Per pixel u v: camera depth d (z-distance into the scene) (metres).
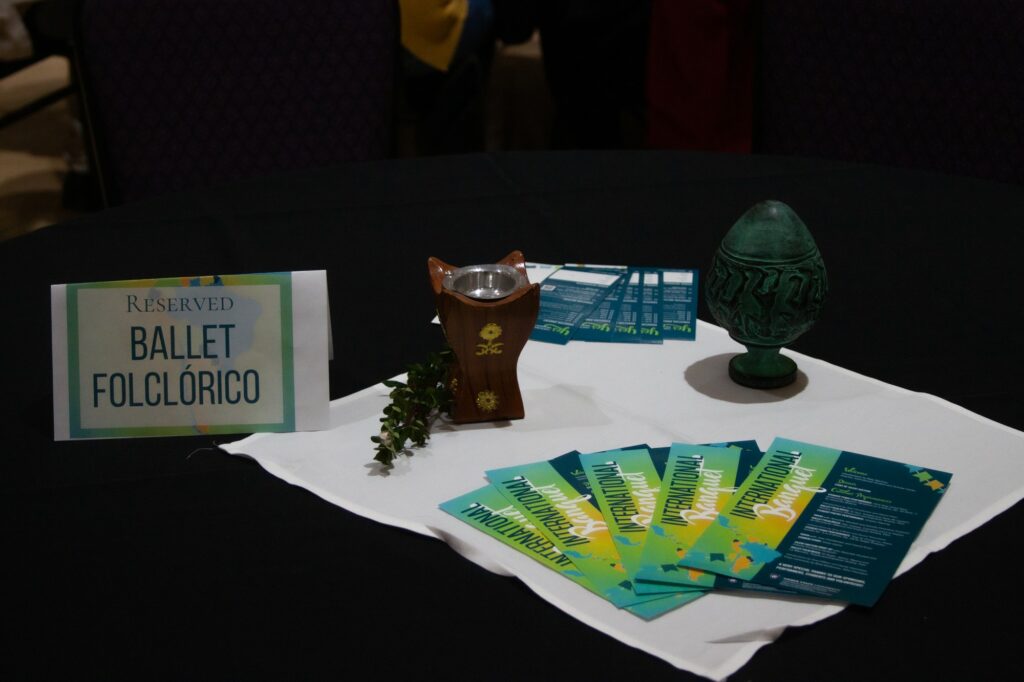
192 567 0.76
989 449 0.88
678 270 1.20
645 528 0.79
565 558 0.76
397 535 0.79
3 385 1.00
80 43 1.65
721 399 0.96
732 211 1.34
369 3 1.70
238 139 1.72
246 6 1.67
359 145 1.75
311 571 0.76
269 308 0.93
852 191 1.39
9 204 2.96
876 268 1.19
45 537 0.80
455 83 2.82
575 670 0.67
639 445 0.89
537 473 0.85
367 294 1.16
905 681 0.66
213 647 0.69
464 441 0.91
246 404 0.93
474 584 0.74
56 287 0.93
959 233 1.27
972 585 0.74
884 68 1.69
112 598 0.73
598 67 2.85
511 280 0.92
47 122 3.51
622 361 1.03
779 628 0.69
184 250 1.25
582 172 1.46
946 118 1.68
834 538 0.77
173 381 0.93
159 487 0.85
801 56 1.75
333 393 0.98
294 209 1.36
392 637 0.70
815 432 0.91
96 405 0.92
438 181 1.45
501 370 0.91
